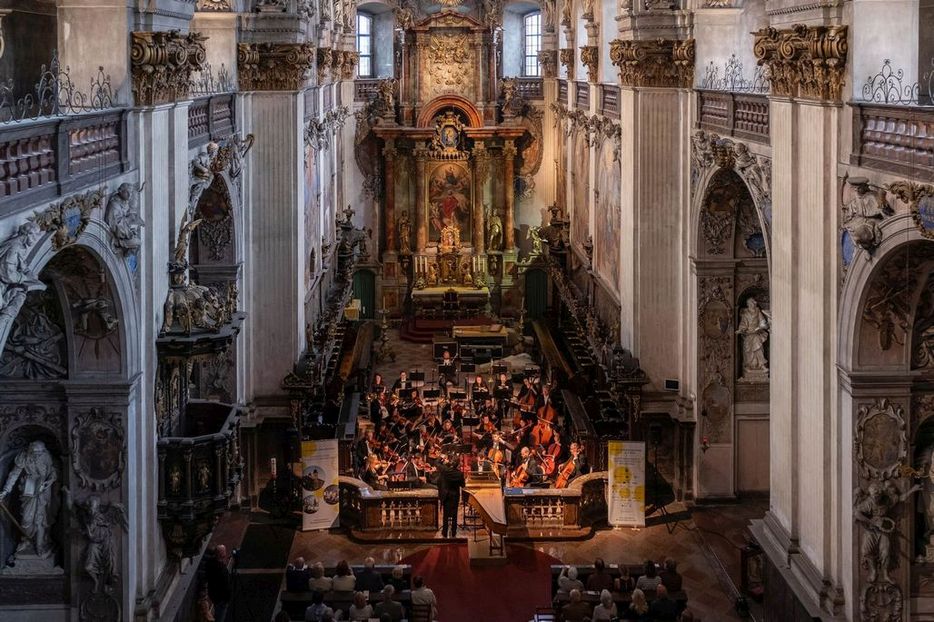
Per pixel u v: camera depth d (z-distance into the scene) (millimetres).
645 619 16500
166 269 15188
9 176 10398
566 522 21938
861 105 14078
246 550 21203
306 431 24188
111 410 13898
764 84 20734
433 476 22562
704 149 21469
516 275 40312
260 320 23594
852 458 14555
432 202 40312
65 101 13938
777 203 16719
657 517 22609
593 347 28281
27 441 14125
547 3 39406
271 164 23422
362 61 41312
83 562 14031
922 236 12422
